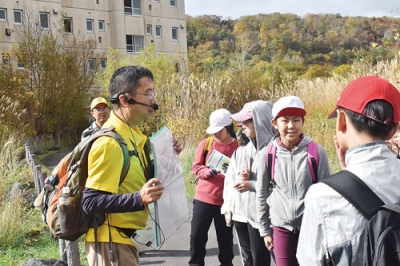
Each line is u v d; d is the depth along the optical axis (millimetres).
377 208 1934
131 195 3047
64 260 5988
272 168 4234
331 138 11750
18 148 16906
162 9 45906
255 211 4762
